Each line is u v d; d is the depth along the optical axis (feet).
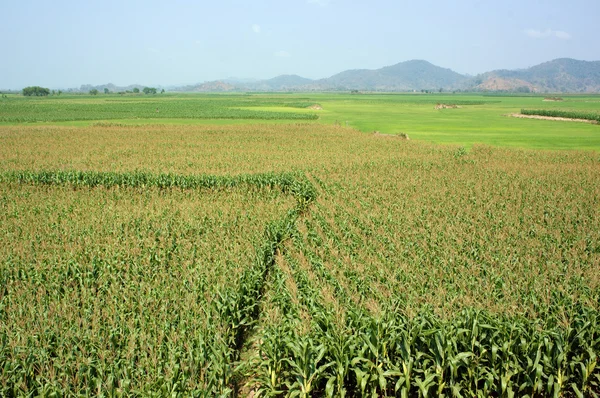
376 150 163.12
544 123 307.78
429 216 77.82
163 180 104.12
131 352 34.68
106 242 63.10
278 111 417.49
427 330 34.78
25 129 225.97
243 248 59.57
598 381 35.24
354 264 54.03
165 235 66.03
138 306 43.27
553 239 65.16
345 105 587.27
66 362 33.83
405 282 48.96
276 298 46.03
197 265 52.75
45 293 47.03
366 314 39.60
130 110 402.93
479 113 426.92
